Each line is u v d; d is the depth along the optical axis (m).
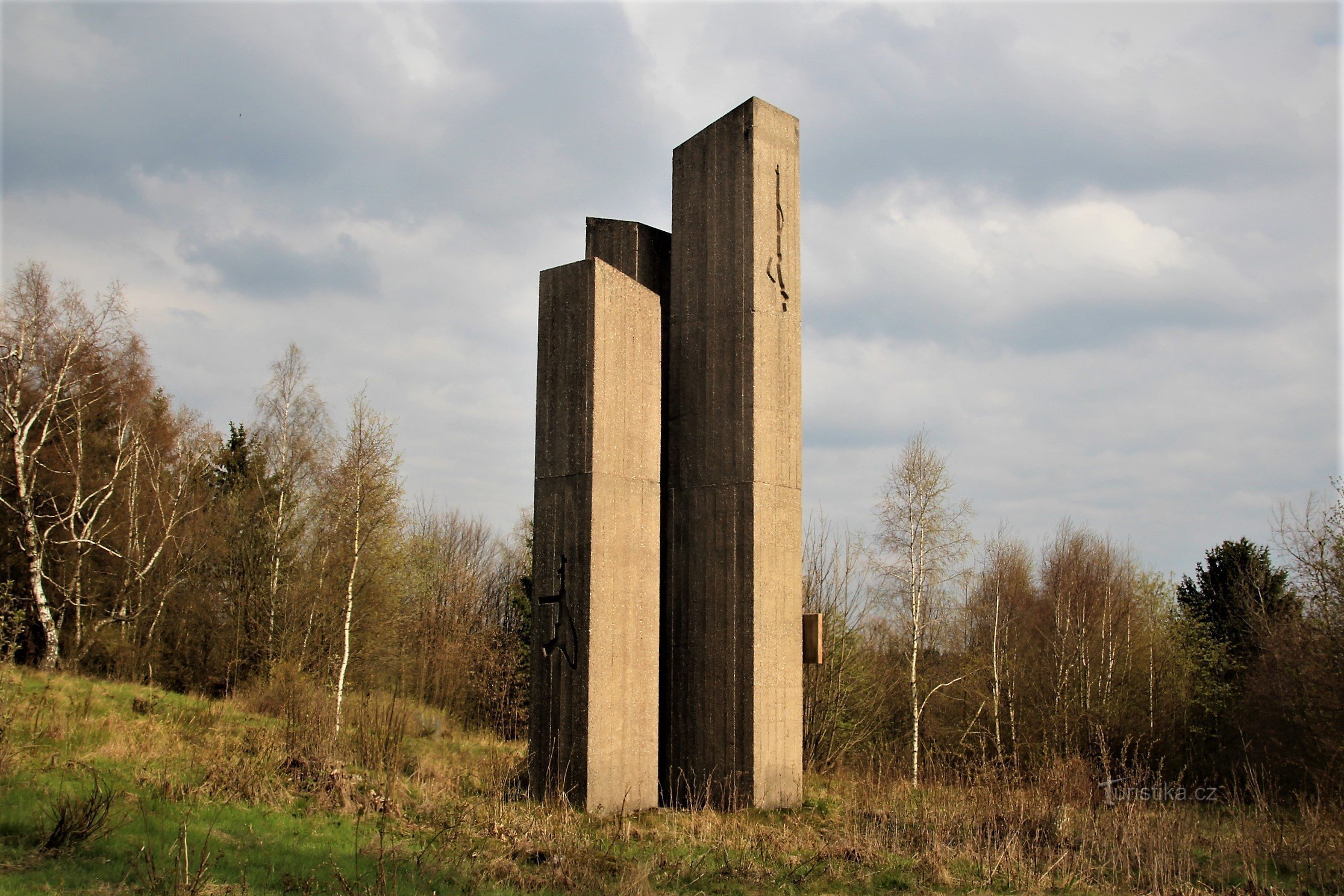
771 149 13.80
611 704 12.30
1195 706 26.19
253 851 8.00
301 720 14.77
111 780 9.83
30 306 24.14
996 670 25.83
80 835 7.47
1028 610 34.56
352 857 8.16
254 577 27.80
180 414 30.66
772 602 13.18
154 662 26.38
